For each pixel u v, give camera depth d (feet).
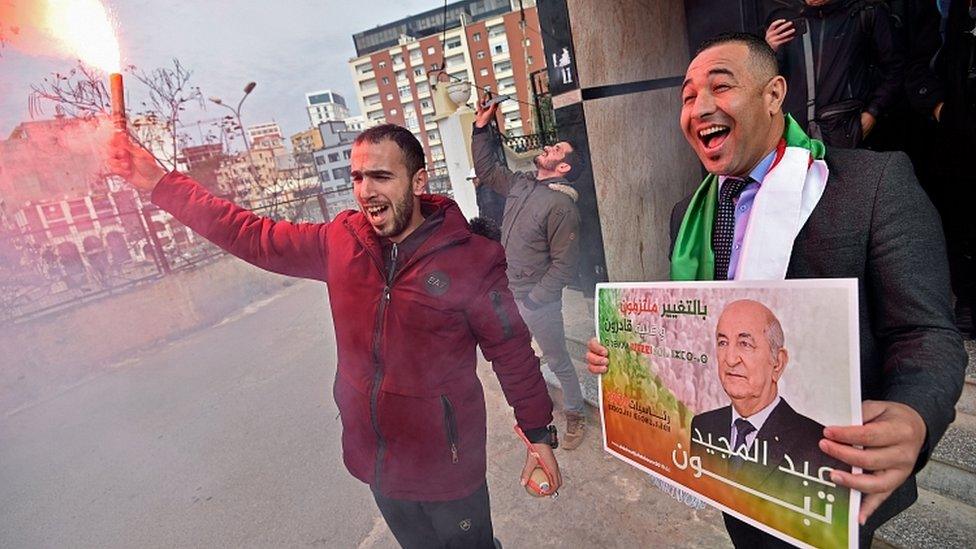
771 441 2.51
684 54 9.95
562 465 7.47
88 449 11.75
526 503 6.86
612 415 3.41
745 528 3.48
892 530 4.89
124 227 20.07
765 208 2.71
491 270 3.94
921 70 5.91
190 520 8.09
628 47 9.08
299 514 7.70
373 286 3.89
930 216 2.40
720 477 2.78
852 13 6.09
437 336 3.86
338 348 4.26
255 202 20.43
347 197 25.09
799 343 2.34
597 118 8.84
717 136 2.74
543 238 7.03
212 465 9.73
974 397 5.32
